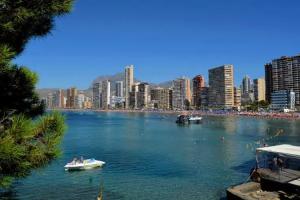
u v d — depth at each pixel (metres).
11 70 9.41
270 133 128.75
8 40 9.01
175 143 93.94
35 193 38.78
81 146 86.00
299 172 37.84
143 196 39.00
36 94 10.56
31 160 7.93
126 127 163.88
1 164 7.45
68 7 9.01
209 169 54.81
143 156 68.69
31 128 7.92
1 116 8.49
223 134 124.19
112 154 71.62
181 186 43.53
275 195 34.12
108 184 44.22
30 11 8.54
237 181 46.22
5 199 35.88
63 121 8.74
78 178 47.00
